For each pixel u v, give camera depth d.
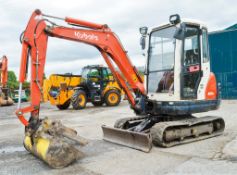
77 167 5.19
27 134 5.69
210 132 7.40
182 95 6.64
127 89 7.30
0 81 20.92
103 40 6.86
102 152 6.18
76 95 15.54
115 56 7.03
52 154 5.10
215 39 16.08
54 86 16.31
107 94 16.78
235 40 15.46
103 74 16.80
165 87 6.84
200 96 7.11
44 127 5.45
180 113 6.70
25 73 5.75
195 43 7.11
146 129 7.07
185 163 5.18
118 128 7.09
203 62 7.21
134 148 6.40
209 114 10.95
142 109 7.16
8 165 5.49
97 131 8.86
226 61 15.77
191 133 6.93
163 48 6.96
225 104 13.94
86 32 6.58
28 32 5.77
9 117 14.05
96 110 14.93
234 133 7.70
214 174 4.53
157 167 5.02
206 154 5.73
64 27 6.23
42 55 5.88
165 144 6.36
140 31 7.40
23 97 26.66
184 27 6.49
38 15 5.89
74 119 11.85
